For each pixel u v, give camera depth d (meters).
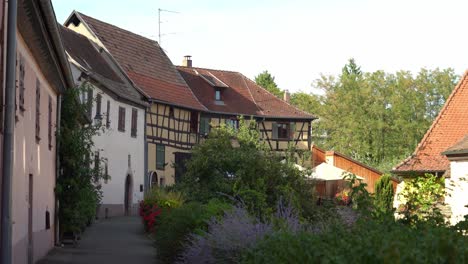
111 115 42.16
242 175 21.11
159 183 50.84
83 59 42.38
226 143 22.81
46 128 19.44
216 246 11.58
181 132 54.25
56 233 22.20
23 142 14.54
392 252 5.82
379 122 74.12
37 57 16.80
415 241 6.71
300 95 83.00
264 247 8.92
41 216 18.39
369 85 76.50
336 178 34.31
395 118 75.12
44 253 19.12
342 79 77.88
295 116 63.81
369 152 73.94
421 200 10.65
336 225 8.81
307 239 7.73
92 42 49.59
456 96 33.97
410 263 5.85
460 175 25.97
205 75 63.62
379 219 9.27
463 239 6.68
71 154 22.78
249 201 16.31
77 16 50.12
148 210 27.23
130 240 24.67
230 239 11.41
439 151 31.66
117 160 43.12
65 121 23.05
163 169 51.59
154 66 54.69
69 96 23.03
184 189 22.70
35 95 16.78
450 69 79.19
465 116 33.19
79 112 23.33
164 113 52.03
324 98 78.06
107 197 41.25
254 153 21.80
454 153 25.95
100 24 51.59
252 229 11.39
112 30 52.47
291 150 24.47
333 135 76.56
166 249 15.82
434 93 78.31
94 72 41.62
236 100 62.88
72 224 22.83
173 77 56.25
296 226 10.73
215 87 61.94
